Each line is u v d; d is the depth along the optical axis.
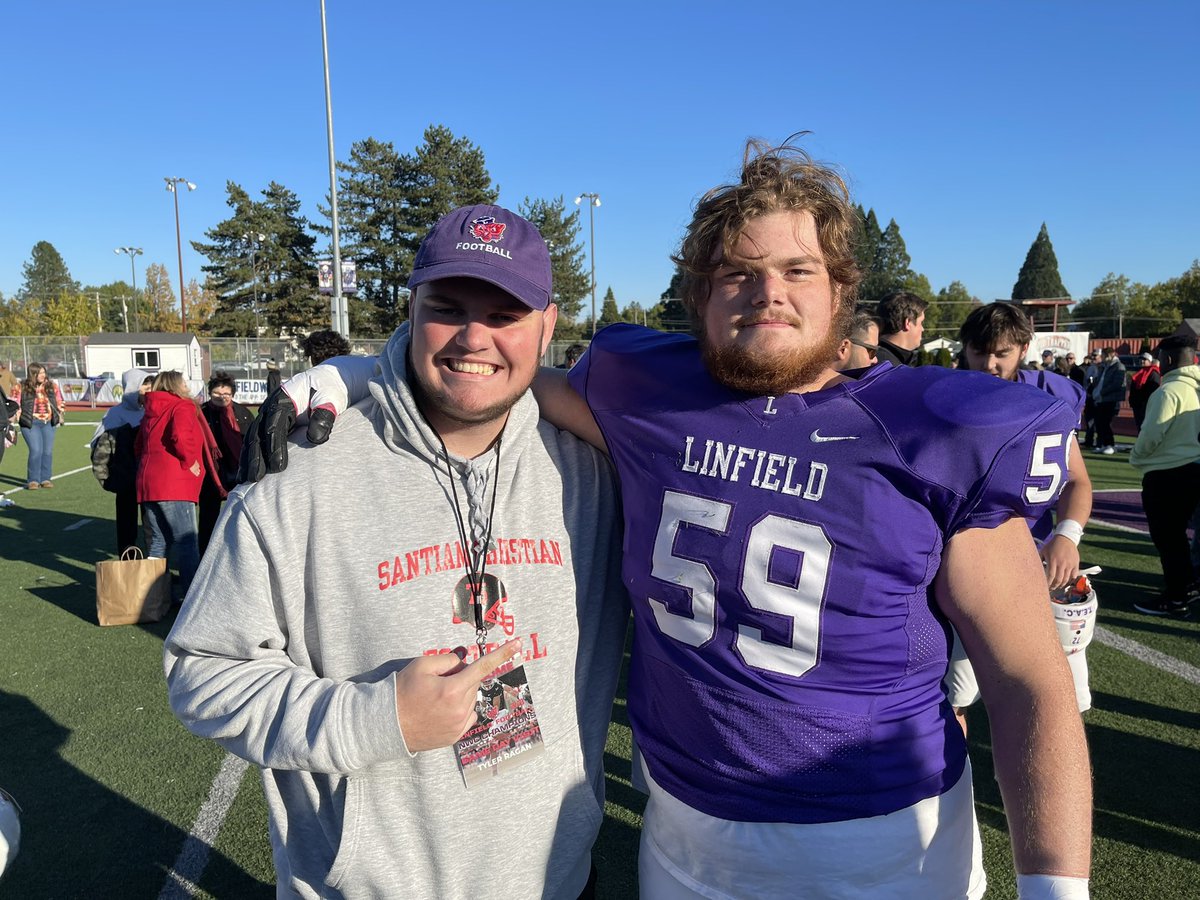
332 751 1.09
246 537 1.20
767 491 1.18
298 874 1.30
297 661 1.25
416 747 1.11
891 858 1.18
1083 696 2.67
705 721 1.24
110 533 7.40
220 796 2.87
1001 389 1.14
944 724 1.26
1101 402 12.83
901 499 1.12
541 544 1.34
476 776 1.26
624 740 3.31
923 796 1.21
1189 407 4.54
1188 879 2.35
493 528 1.31
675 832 1.32
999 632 1.11
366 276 36.44
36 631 4.64
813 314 1.20
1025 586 1.12
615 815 2.75
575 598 1.37
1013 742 1.07
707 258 1.24
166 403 4.93
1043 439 1.09
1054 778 1.03
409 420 1.26
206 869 2.46
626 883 2.40
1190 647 4.23
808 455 1.16
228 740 1.18
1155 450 4.64
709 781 1.25
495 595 1.29
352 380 1.38
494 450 1.35
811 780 1.18
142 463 4.98
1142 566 5.86
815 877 1.18
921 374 1.20
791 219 1.18
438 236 1.21
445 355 1.21
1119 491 9.22
